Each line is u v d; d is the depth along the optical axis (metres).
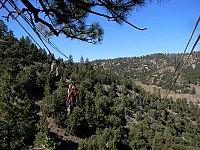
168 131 124.94
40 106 97.75
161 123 135.38
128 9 3.70
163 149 101.62
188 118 158.38
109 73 166.12
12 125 30.12
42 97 105.69
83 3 3.53
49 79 105.38
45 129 64.25
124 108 129.62
